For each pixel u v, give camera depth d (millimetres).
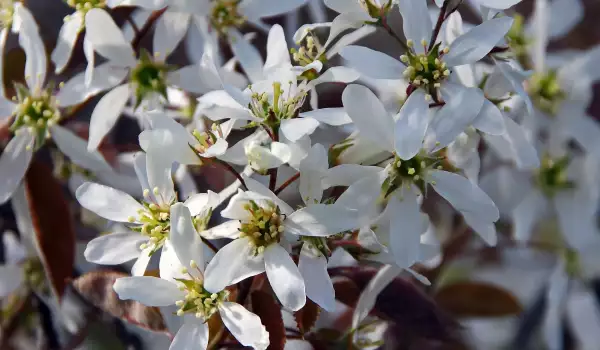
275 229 251
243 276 249
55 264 292
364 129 252
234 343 260
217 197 253
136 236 262
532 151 282
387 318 282
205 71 266
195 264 251
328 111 254
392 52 273
